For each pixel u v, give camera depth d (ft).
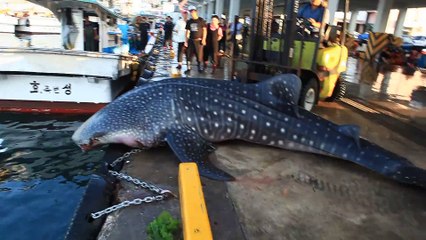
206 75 35.04
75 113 29.55
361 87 33.65
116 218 9.59
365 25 134.92
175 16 107.96
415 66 65.00
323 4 20.71
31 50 27.17
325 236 9.25
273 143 14.39
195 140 13.56
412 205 11.03
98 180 11.51
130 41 62.49
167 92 14.10
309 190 11.58
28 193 18.74
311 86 20.68
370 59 66.64
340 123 19.81
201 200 8.19
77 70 28.25
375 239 9.25
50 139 26.02
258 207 10.39
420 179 11.87
